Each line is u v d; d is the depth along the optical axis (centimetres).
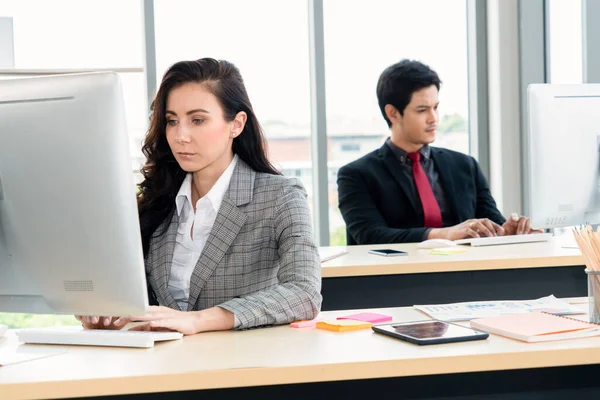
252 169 198
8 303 158
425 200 321
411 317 178
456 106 441
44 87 146
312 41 416
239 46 411
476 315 176
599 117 249
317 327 166
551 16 418
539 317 162
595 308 162
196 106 182
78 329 168
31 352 151
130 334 154
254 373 131
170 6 404
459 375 150
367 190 326
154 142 193
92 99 142
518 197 430
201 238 192
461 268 242
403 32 427
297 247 181
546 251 259
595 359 140
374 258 256
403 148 327
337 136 423
